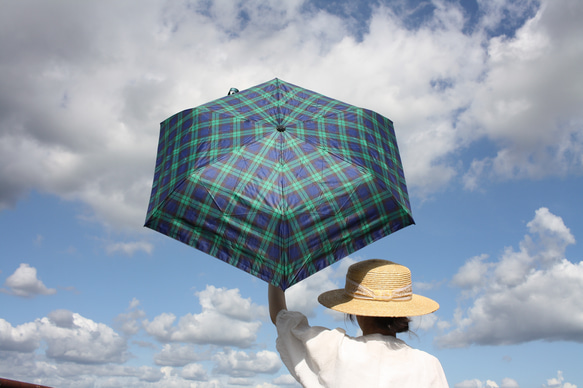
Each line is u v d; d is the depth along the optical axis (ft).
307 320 8.81
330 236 8.73
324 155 9.49
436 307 8.33
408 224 9.56
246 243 8.50
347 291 8.70
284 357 8.52
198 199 8.88
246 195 8.77
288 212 8.61
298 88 11.63
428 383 7.77
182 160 9.59
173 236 8.80
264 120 10.02
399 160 11.00
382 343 8.00
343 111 10.70
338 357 7.79
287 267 8.29
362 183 9.33
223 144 9.45
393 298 8.25
